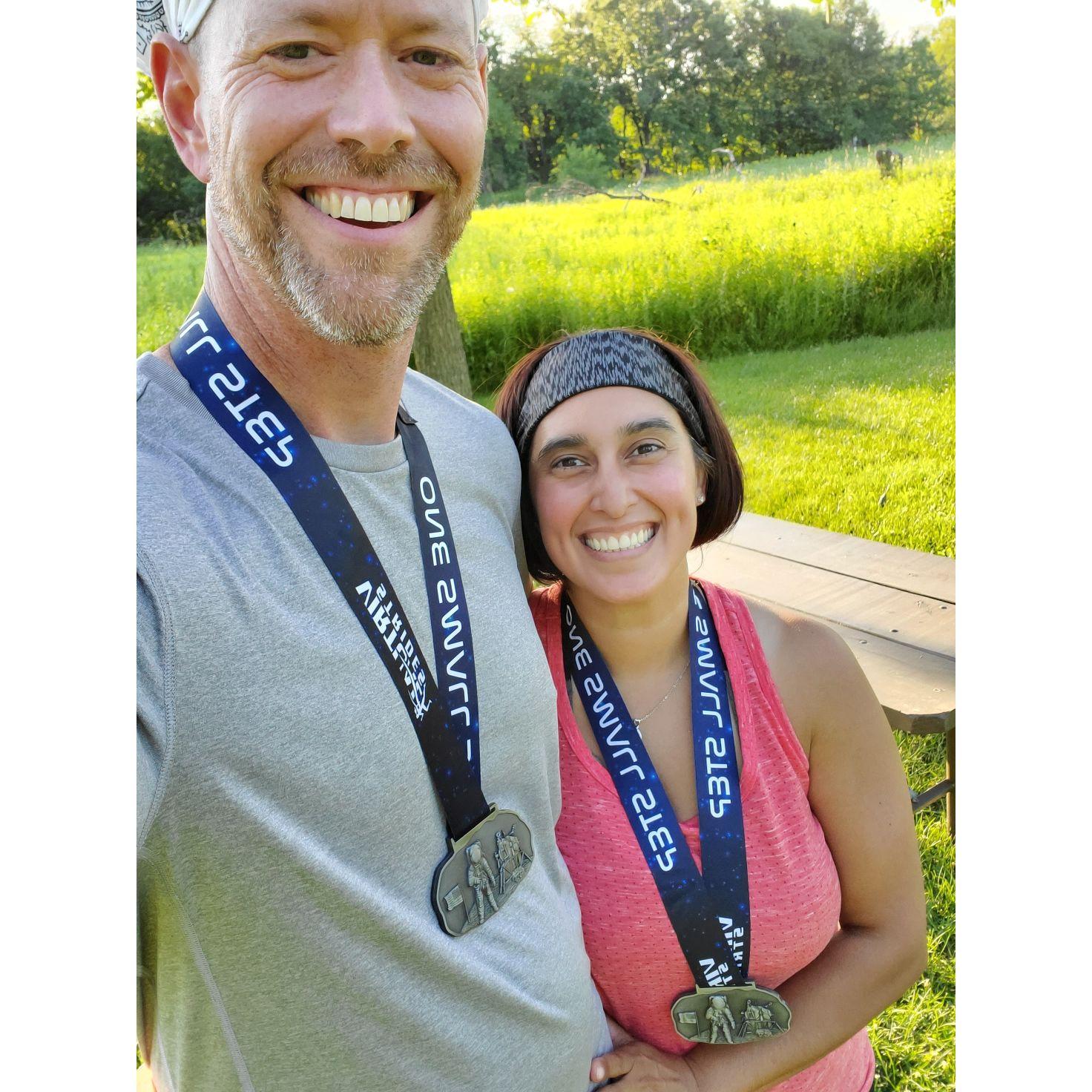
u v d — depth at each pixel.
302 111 0.98
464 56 1.05
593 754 1.43
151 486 0.96
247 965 0.99
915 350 7.08
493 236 9.05
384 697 1.05
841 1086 1.54
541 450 1.38
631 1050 1.37
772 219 8.38
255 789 0.95
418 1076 1.09
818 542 3.35
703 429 1.47
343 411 1.12
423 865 1.10
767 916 1.37
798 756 1.40
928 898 2.60
